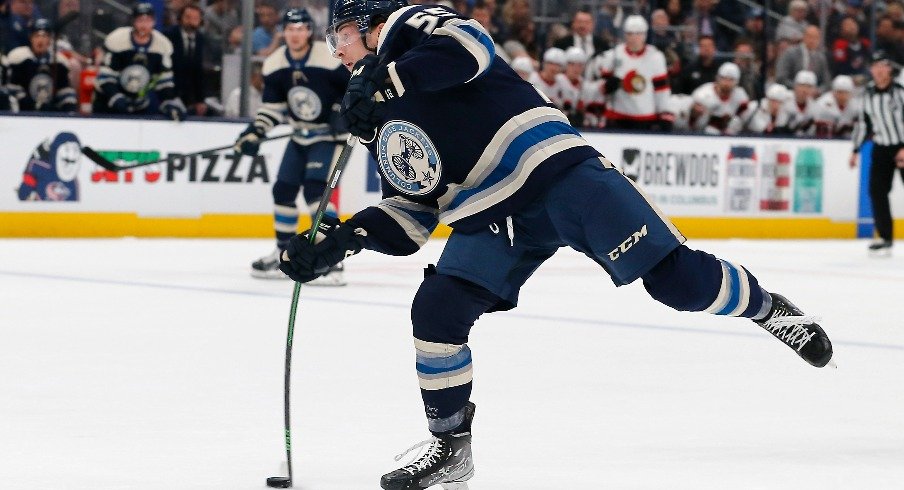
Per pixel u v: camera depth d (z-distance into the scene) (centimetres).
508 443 1060
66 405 1188
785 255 3075
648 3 3616
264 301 1991
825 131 3769
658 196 3472
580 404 1229
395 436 1077
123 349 1513
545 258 886
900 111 3058
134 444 1035
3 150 2923
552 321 1817
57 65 3033
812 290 2325
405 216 890
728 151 3556
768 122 3700
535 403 1230
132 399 1220
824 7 3831
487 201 843
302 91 2230
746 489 923
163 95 3052
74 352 1488
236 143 2209
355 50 888
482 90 841
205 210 3095
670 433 1105
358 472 956
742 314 918
